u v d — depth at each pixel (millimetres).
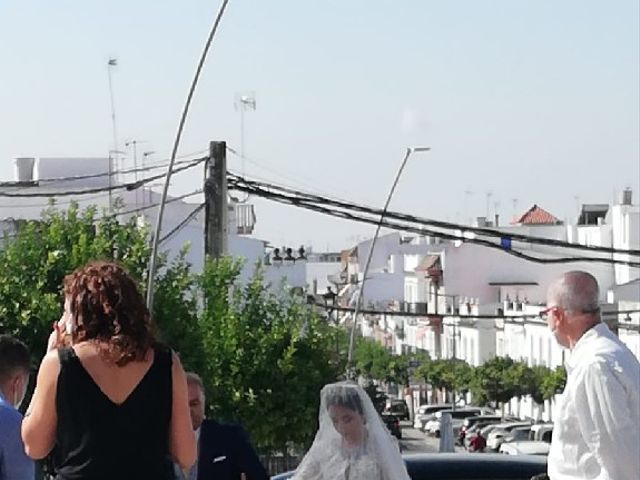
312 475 8523
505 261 107188
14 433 7445
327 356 25469
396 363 89625
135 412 5730
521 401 79750
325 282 155625
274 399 24250
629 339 60656
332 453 8492
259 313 24828
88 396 5699
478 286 107375
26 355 7871
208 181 22344
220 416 23891
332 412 8555
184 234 47031
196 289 23969
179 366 5902
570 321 7262
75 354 5746
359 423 8477
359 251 146250
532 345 79312
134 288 5863
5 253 20250
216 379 23469
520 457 8398
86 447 5691
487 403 79000
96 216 22688
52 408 5738
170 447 5867
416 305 110250
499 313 90000
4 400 7594
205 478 8398
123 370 5750
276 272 57969
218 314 24031
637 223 91562
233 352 24094
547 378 70688
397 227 24844
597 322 7266
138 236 22125
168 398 5805
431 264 111625
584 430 6957
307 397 24484
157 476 5781
